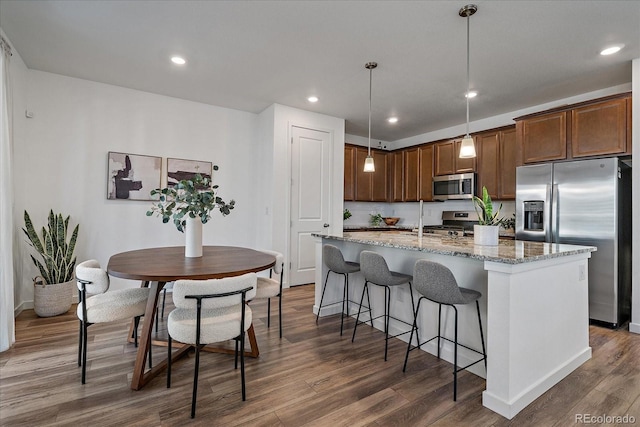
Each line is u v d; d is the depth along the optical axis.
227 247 3.11
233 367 2.22
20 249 3.21
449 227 5.08
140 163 3.89
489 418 1.72
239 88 3.76
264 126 4.55
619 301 3.07
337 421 1.69
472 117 4.74
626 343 2.68
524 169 3.60
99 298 2.16
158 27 2.53
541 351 1.97
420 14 2.30
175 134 4.12
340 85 3.63
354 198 5.50
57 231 3.23
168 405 1.79
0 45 2.41
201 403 1.81
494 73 3.25
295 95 3.96
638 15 2.27
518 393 1.80
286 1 2.20
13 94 2.95
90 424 1.62
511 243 2.60
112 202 3.76
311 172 4.65
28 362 2.24
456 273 2.40
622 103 3.02
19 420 1.63
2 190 2.41
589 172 3.12
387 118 4.86
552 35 2.54
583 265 2.36
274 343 2.64
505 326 1.75
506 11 2.25
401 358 2.42
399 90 3.74
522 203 3.60
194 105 4.25
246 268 2.05
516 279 1.78
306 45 2.77
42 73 3.38
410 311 2.72
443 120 4.95
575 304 2.28
